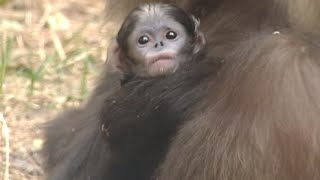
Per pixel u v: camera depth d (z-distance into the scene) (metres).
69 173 12.68
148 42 10.98
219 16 12.05
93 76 18.19
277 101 10.43
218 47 11.80
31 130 16.06
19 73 18.28
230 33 11.87
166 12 11.07
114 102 11.38
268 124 10.41
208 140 10.71
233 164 10.48
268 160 10.34
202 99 11.16
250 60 10.77
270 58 10.65
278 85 10.48
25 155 15.16
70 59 19.19
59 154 13.01
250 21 11.79
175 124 11.23
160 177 11.02
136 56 11.03
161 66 10.92
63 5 23.23
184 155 10.84
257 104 10.50
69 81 18.45
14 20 21.97
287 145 10.33
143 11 11.12
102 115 11.57
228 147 10.55
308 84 10.49
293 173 10.34
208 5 12.24
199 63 11.28
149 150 11.38
